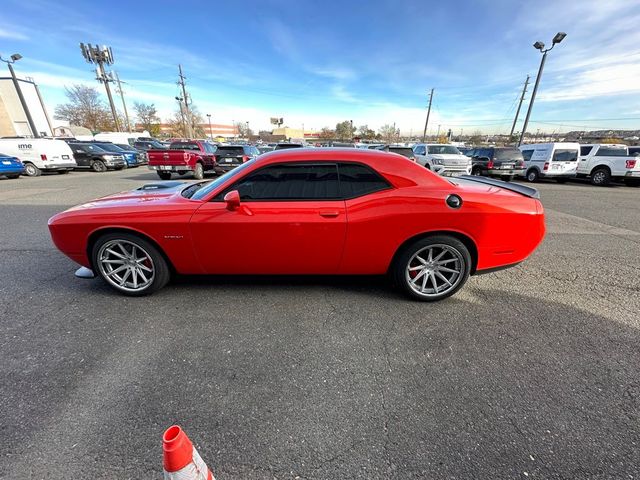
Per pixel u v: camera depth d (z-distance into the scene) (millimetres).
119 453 1592
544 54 17641
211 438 1672
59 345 2395
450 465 1539
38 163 14492
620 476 1483
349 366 2205
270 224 2781
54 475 1479
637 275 3779
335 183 2861
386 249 2895
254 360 2258
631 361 2264
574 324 2723
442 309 2947
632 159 12508
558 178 15031
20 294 3170
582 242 5113
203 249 2908
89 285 3365
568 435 1688
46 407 1842
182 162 12250
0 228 5574
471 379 2090
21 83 32250
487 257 2984
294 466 1535
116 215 2896
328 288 3293
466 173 13555
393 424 1756
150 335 2531
